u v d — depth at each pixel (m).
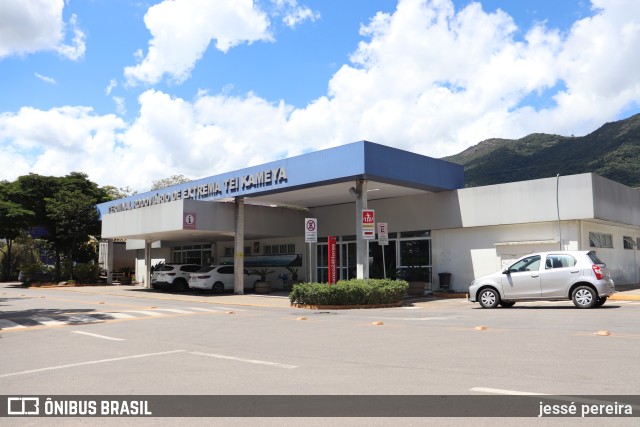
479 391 6.25
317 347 9.86
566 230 22.22
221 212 28.48
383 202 28.30
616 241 26.17
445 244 25.95
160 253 44.59
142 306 21.77
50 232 45.19
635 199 26.20
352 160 22.31
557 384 6.46
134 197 37.31
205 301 24.81
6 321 16.11
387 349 9.35
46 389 7.19
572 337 9.88
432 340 10.19
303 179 24.23
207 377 7.56
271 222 30.94
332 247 21.47
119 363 8.88
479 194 24.62
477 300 17.09
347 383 6.89
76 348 10.73
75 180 46.84
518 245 23.55
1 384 7.61
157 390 6.89
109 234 33.19
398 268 27.16
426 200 26.56
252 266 35.56
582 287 15.47
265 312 18.30
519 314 14.44
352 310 18.83
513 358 8.09
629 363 7.49
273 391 6.61
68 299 26.70
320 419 5.41
